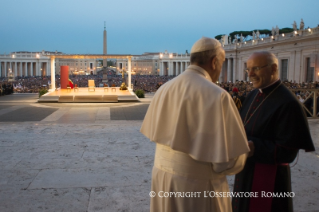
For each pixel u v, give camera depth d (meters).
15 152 6.57
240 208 2.87
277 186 2.70
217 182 2.21
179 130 2.13
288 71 45.56
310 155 6.26
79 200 4.12
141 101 25.06
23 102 24.14
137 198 4.19
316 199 4.11
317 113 11.66
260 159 2.65
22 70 125.69
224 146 2.00
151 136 2.39
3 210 3.83
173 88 2.27
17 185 4.65
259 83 2.82
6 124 10.77
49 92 28.56
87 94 26.19
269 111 2.71
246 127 2.90
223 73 70.56
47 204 4.00
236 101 3.83
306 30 41.12
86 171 5.30
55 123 11.20
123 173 5.20
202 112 2.07
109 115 15.60
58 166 5.59
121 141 7.67
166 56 133.00
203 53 2.27
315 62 35.72
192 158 2.17
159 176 2.35
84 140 7.80
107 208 3.89
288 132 2.55
